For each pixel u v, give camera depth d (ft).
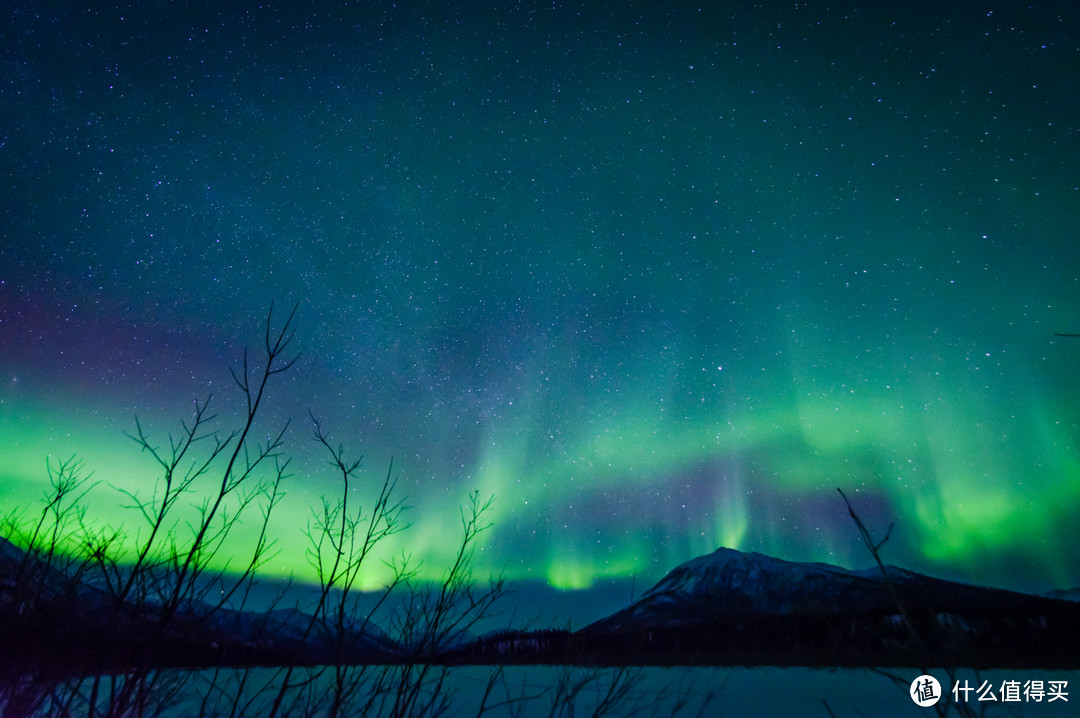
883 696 61.11
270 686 12.24
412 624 16.40
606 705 14.93
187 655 12.51
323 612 15.23
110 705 11.48
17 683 11.89
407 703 13.44
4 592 12.98
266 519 14.25
